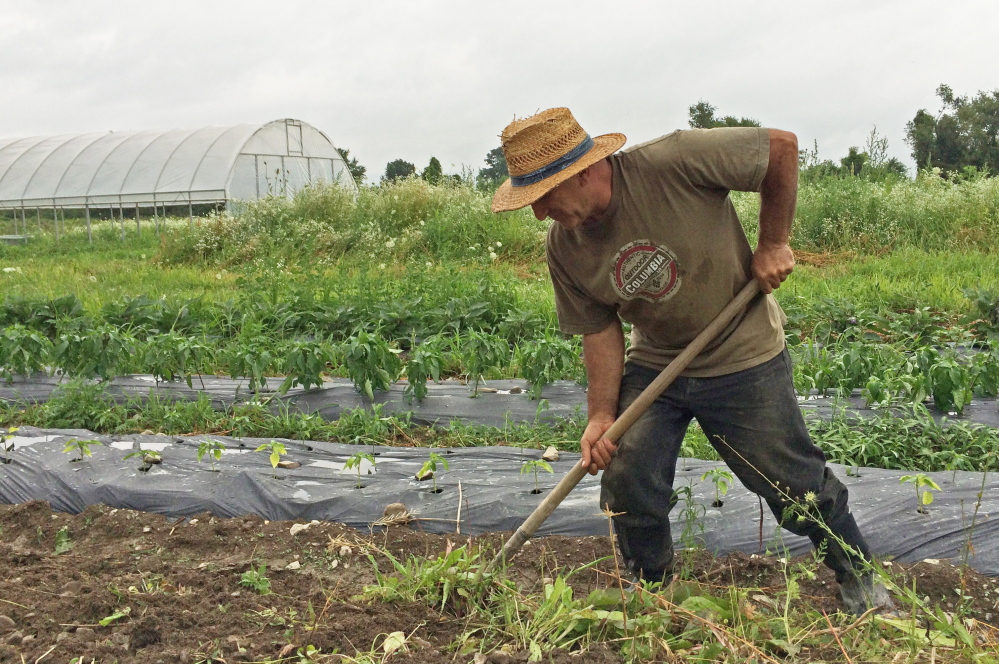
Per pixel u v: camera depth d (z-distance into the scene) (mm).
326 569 3865
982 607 3408
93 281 13125
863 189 14117
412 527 4242
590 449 3125
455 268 10906
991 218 13008
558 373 6492
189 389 6699
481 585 3254
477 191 17062
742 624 2938
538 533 4125
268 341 7648
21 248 21719
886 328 7906
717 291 2979
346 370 7023
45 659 2938
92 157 24500
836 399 5547
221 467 4934
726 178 2781
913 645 2729
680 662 2807
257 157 23891
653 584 3127
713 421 3139
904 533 3865
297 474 4809
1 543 4133
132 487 4684
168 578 3635
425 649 2984
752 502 4125
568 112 2801
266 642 3053
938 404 5586
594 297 3133
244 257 14836
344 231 15031
